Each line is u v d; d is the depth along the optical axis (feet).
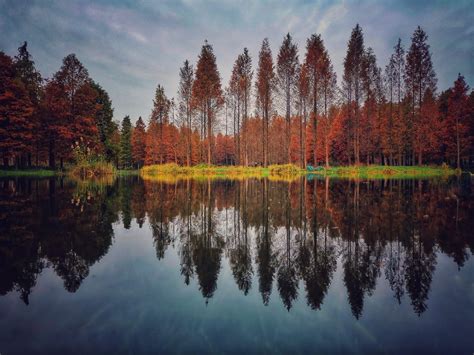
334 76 107.14
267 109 112.88
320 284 10.97
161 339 7.29
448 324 8.07
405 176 83.87
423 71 107.34
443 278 11.23
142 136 217.77
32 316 8.44
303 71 105.60
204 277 11.70
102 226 20.51
